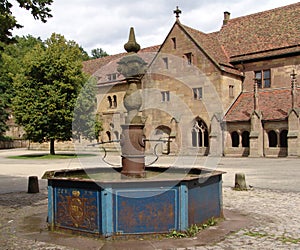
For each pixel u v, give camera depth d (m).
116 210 7.21
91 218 7.38
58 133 39.09
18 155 44.69
